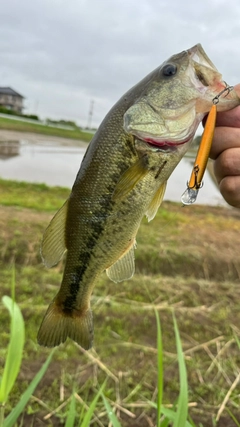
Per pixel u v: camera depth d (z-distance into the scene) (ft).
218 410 1.58
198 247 3.00
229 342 1.97
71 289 0.91
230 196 0.74
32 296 2.16
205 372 1.77
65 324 0.92
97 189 0.84
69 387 1.61
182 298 2.35
